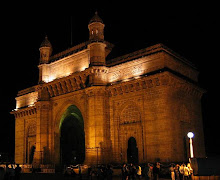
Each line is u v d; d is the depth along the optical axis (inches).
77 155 2588.6
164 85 1755.7
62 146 2536.9
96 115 1943.9
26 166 2352.4
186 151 1824.6
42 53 2487.7
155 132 1745.8
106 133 1941.4
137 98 1868.8
